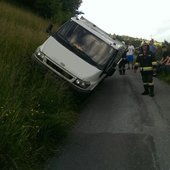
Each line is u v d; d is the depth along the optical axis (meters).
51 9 29.25
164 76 13.94
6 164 3.94
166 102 8.69
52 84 7.35
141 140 5.57
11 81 6.07
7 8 18.23
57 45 8.07
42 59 7.75
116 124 6.58
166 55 13.80
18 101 5.68
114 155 4.89
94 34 8.59
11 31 9.48
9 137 4.31
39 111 5.95
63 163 4.58
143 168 4.42
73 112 7.18
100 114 7.44
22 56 8.31
